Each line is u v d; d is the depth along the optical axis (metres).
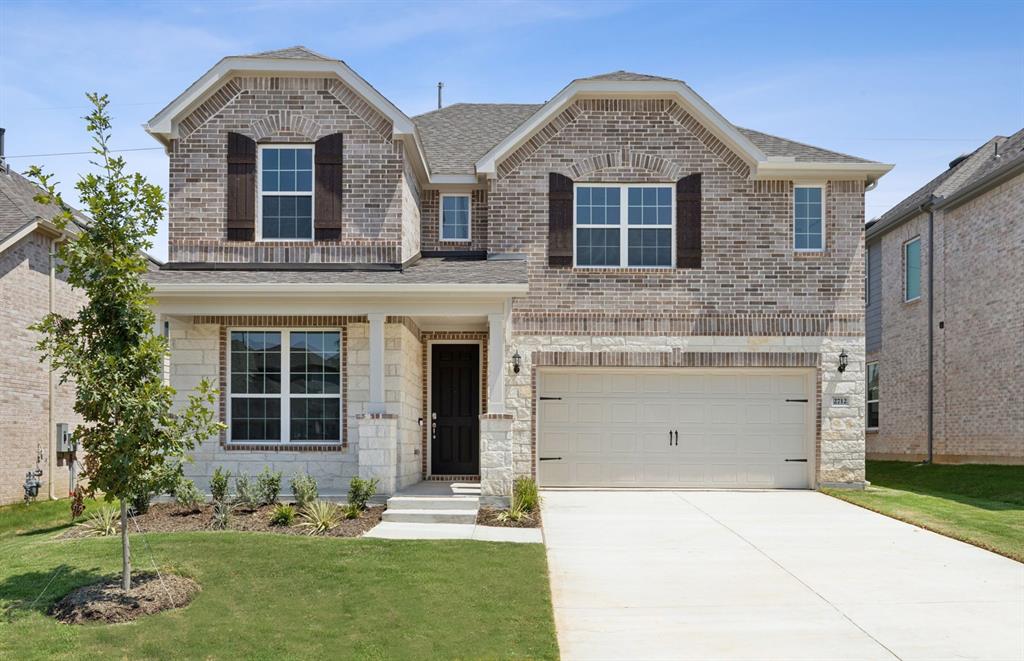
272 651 7.64
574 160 17.08
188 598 8.91
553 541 12.19
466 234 18.23
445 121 21.05
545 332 16.88
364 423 14.37
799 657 7.65
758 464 17.19
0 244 17.77
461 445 17.77
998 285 19.66
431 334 17.83
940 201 21.81
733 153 17.05
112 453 8.70
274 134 16.02
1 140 22.50
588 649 7.86
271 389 15.51
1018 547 11.66
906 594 9.56
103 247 8.82
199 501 13.62
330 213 15.94
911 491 17.42
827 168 16.69
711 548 11.79
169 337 15.38
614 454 17.20
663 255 17.03
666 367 17.02
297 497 13.77
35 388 19.14
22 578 9.52
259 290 14.21
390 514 13.23
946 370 21.88
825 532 12.85
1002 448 19.44
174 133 15.93
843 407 16.92
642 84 16.92
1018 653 7.73
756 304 16.92
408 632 8.09
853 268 17.02
